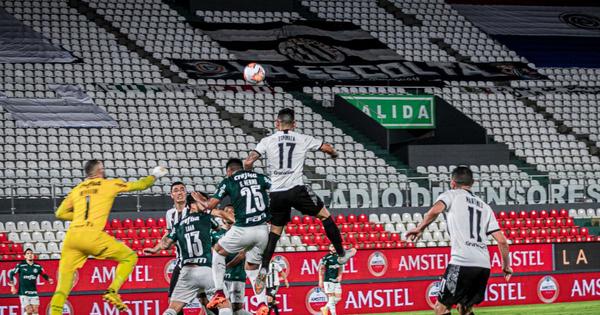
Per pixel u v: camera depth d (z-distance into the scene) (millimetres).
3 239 32062
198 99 43875
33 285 24125
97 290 23859
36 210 34156
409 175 39906
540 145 45062
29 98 42031
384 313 26344
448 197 15055
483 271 14945
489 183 37906
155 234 32375
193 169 38625
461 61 51438
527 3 58594
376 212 35812
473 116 46219
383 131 42688
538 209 37312
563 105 48125
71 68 44844
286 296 25656
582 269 28047
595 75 51906
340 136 43094
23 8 48031
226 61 47812
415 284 26766
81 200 16953
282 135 16281
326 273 24641
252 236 17250
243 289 19797
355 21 53281
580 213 37469
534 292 27438
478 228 14992
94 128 40438
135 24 48969
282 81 46281
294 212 34531
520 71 51031
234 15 51781
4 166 37031
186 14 51125
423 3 55688
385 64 49562
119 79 45094
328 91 46500
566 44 54500
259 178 17453
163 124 41719
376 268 26422
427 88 47719
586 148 45344
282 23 51812
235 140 41562
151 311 24156
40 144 38750
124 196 34656
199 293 19766
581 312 25047
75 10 48719
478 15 56531
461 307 15227
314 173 39969
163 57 47250
